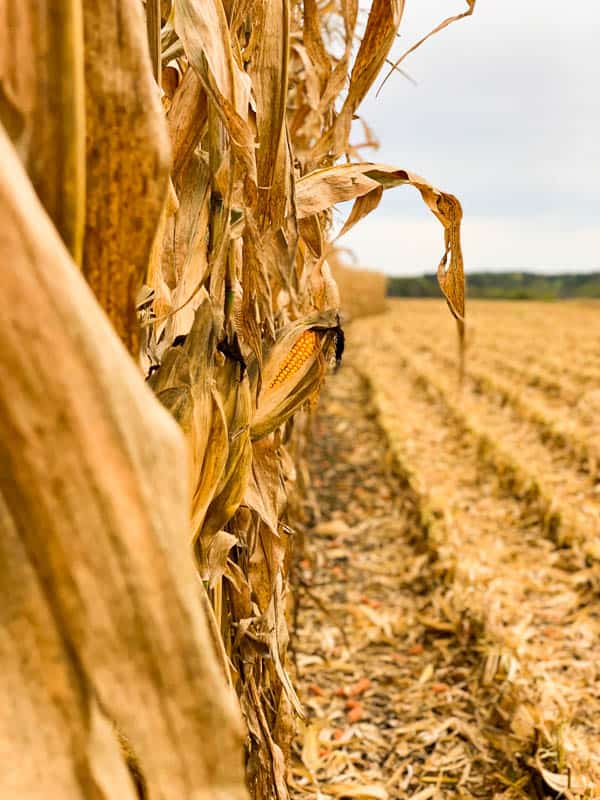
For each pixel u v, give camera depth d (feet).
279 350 3.51
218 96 2.70
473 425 22.86
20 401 1.51
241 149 2.84
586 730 8.21
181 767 1.69
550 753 7.39
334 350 3.73
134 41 1.94
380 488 19.42
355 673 10.00
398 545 15.10
